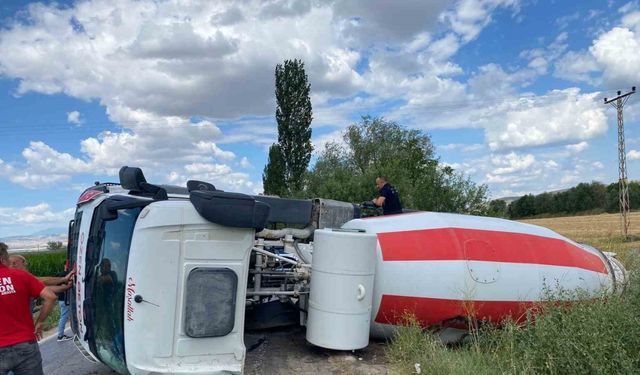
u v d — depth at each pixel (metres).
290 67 46.94
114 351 5.59
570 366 5.37
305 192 38.94
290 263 7.18
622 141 47.06
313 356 6.84
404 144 43.94
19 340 5.16
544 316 6.41
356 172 35.91
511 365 5.63
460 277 7.28
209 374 5.50
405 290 7.16
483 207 29.55
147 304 5.34
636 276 8.21
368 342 6.94
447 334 7.55
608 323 5.80
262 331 7.82
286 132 46.62
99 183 6.89
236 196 5.60
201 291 5.50
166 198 6.50
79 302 6.33
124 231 5.64
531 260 7.80
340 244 6.61
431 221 7.79
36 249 40.72
